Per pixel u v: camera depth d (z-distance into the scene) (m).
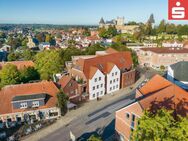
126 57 78.75
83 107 59.25
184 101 35.53
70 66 75.38
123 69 74.00
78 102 62.25
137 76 87.69
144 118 22.64
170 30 181.00
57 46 165.62
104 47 108.44
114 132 46.81
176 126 21.27
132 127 37.22
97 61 68.94
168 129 20.47
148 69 100.75
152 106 33.66
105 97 66.31
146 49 108.06
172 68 66.69
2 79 64.50
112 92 70.19
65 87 58.22
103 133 46.62
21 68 76.56
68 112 56.28
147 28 178.25
